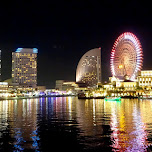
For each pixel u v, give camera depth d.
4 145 33.56
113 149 31.38
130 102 132.62
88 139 36.12
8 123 51.72
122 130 42.06
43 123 51.38
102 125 47.47
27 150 31.45
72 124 49.38
